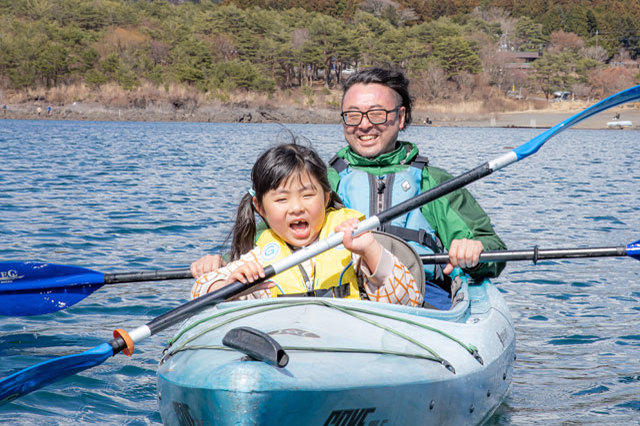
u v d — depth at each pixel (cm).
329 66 11219
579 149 3431
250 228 324
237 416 209
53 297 409
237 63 10519
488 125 8825
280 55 10950
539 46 14088
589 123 8344
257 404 209
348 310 267
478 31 12875
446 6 15700
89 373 396
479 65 11056
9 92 8950
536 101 11175
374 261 281
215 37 11600
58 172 1697
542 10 16362
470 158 2589
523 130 7262
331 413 222
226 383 211
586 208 1202
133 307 542
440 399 257
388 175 393
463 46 11012
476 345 300
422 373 248
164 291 595
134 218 998
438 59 11062
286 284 294
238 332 218
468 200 402
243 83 10044
